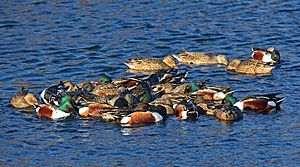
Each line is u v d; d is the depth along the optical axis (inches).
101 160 943.0
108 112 1064.2
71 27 1533.0
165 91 1162.6
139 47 1421.0
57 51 1397.6
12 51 1398.9
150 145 983.6
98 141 1000.2
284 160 933.2
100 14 1604.3
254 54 1343.5
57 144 994.1
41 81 1246.9
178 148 971.9
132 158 946.1
